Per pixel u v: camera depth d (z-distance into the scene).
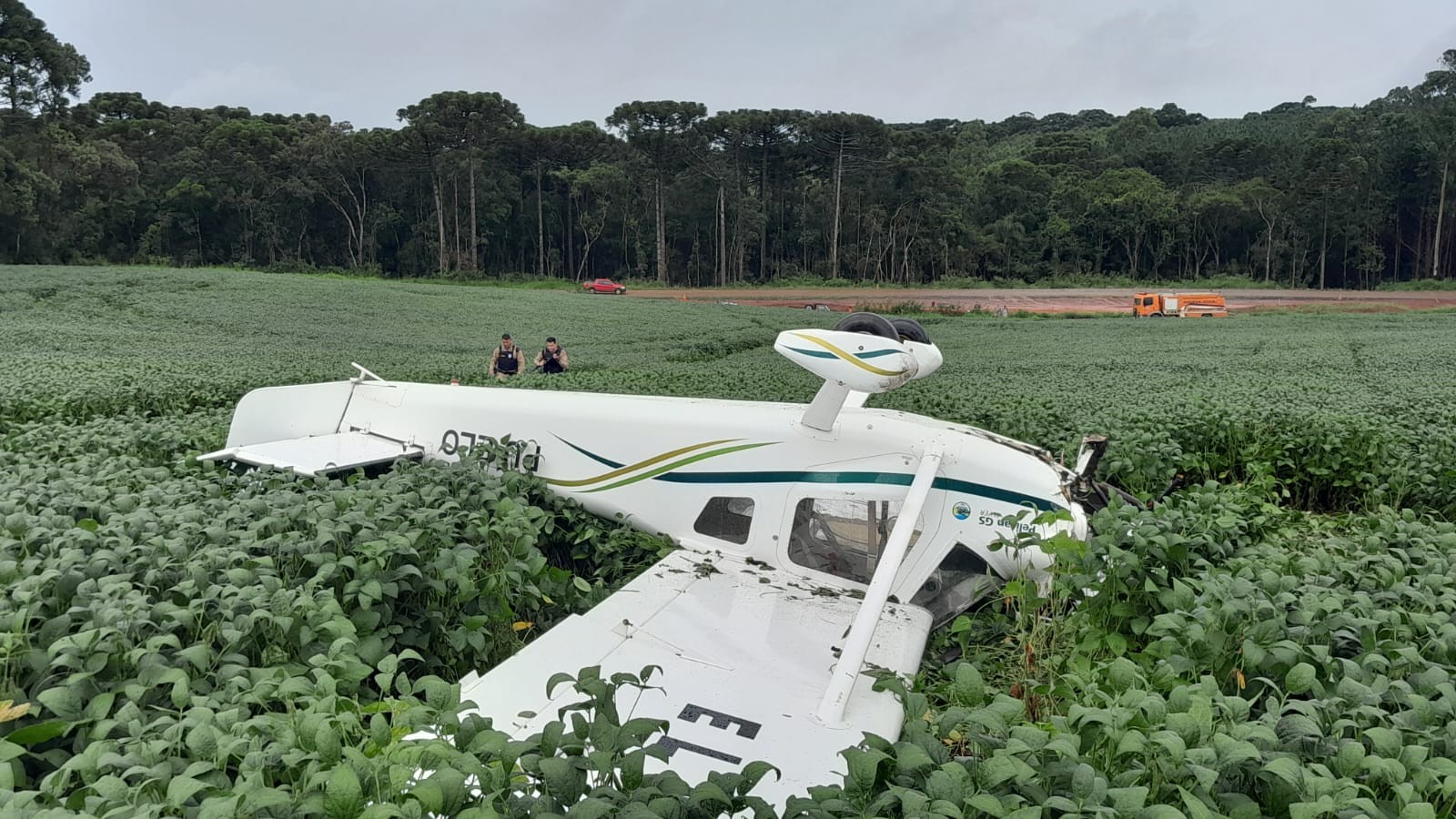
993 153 152.38
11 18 94.12
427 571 4.64
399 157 98.56
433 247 101.75
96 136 100.62
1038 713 4.30
